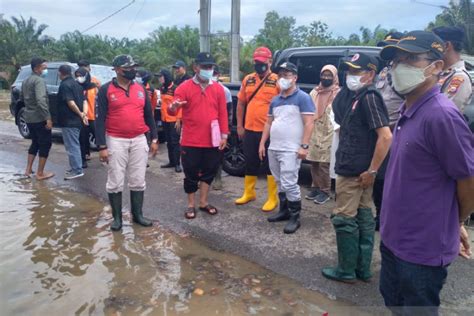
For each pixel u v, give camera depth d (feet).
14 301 9.45
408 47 5.77
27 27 138.10
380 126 9.02
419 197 5.90
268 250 12.18
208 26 32.35
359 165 9.48
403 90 5.97
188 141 14.44
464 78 10.21
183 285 10.21
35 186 18.92
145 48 114.11
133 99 13.74
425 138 5.72
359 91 9.50
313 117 13.07
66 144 20.22
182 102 13.93
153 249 12.32
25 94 19.47
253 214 15.26
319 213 15.28
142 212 15.33
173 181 20.01
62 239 13.03
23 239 12.98
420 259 5.99
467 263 11.12
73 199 17.11
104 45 122.21
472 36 73.00
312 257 11.70
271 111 13.98
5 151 26.63
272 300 9.53
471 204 5.78
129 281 10.41
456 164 5.51
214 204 16.48
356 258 10.13
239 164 20.57
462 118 5.60
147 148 14.38
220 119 14.87
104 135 13.33
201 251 12.17
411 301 6.20
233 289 10.03
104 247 12.46
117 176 13.60
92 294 9.78
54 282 10.34
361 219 10.23
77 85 19.93
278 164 13.78
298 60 18.69
